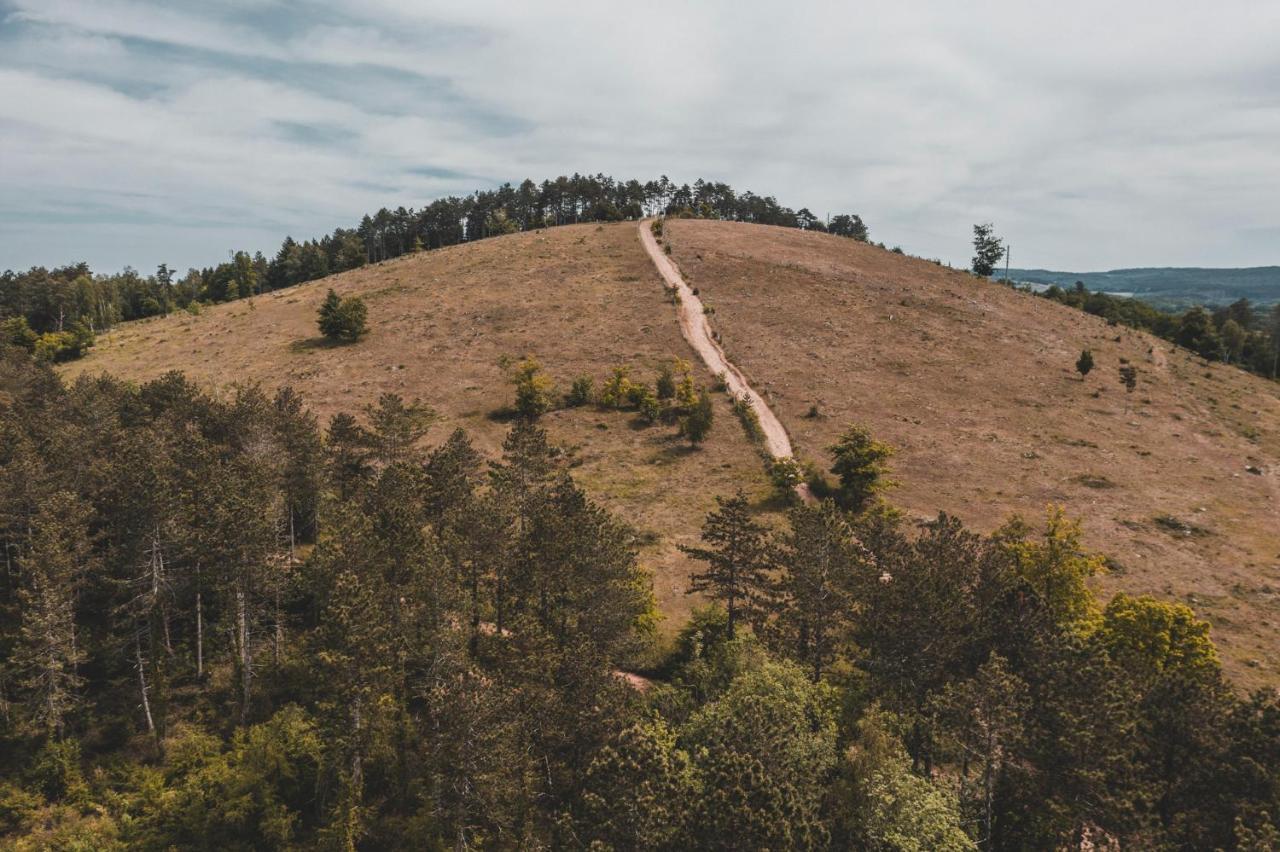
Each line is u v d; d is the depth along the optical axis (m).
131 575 51.38
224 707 48.31
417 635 43.16
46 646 42.84
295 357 113.19
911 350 114.69
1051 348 119.06
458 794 35.94
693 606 56.38
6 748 43.69
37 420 64.50
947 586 41.53
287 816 40.09
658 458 84.44
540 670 37.62
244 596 46.47
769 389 100.81
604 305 129.75
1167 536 67.06
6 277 167.38
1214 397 105.62
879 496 73.81
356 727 39.25
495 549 48.16
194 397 76.31
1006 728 33.41
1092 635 42.34
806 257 159.62
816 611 44.97
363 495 56.88
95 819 40.22
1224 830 31.30
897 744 35.47
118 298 195.25
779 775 30.55
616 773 29.64
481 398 99.50
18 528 54.44
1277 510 72.56
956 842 29.78
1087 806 32.31
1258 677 48.00
